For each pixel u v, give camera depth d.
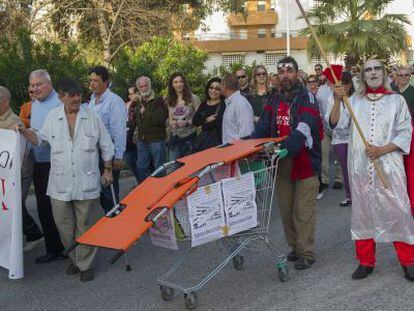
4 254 5.74
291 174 5.58
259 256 6.17
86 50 22.88
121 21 22.86
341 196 9.05
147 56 15.03
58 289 5.60
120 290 5.48
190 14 27.17
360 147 5.18
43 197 6.33
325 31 24.20
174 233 4.59
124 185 10.98
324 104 8.91
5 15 21.22
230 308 4.84
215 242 6.77
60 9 22.70
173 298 5.16
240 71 9.26
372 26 23.75
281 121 5.57
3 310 5.16
